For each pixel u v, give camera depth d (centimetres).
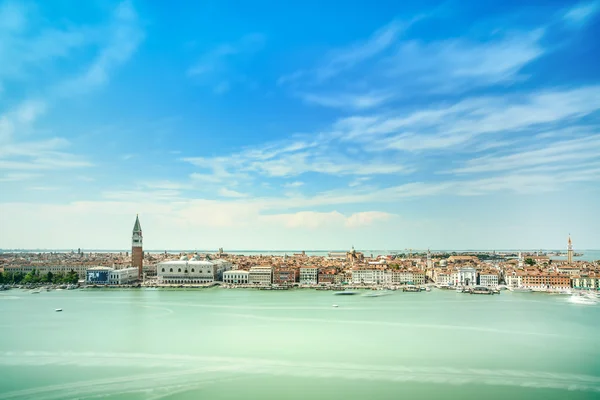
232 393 17088
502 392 17125
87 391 17288
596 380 18312
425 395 16838
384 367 19925
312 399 16500
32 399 16600
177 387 17675
